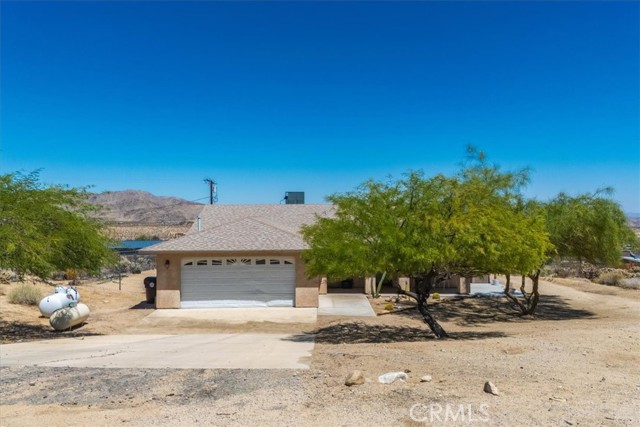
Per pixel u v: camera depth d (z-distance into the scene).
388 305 22.84
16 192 15.88
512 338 13.93
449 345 12.84
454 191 15.04
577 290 31.69
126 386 8.24
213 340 14.82
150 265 44.44
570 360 10.12
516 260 15.15
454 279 28.84
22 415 6.79
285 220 31.19
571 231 20.89
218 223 30.66
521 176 21.20
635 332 14.16
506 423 6.11
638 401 7.03
